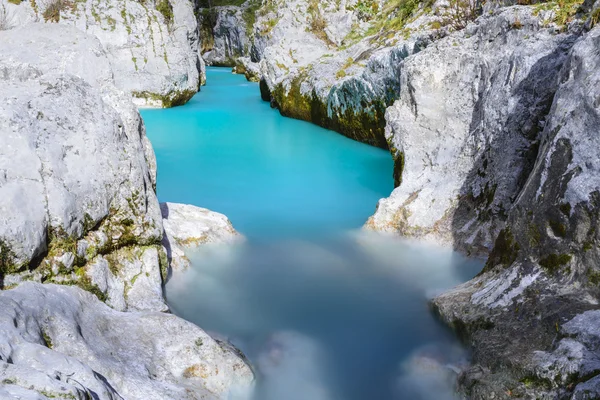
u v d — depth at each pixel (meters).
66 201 4.55
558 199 4.63
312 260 7.30
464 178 7.66
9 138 4.33
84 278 4.66
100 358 3.76
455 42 8.79
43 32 10.93
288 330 5.68
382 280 6.74
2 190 4.13
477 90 8.16
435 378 4.88
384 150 13.30
